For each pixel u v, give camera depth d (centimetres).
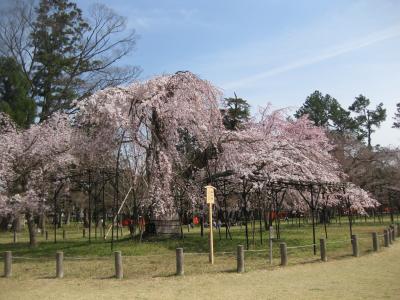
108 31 3388
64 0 3309
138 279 1020
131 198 2212
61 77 3328
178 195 1798
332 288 870
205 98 1812
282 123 2389
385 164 3788
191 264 1217
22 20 3175
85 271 1148
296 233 2225
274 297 799
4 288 959
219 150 1847
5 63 3033
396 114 5894
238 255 1088
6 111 2822
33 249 1738
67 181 2072
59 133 1984
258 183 1725
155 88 1698
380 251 1428
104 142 1738
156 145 1703
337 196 2512
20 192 1959
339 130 5600
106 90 1694
